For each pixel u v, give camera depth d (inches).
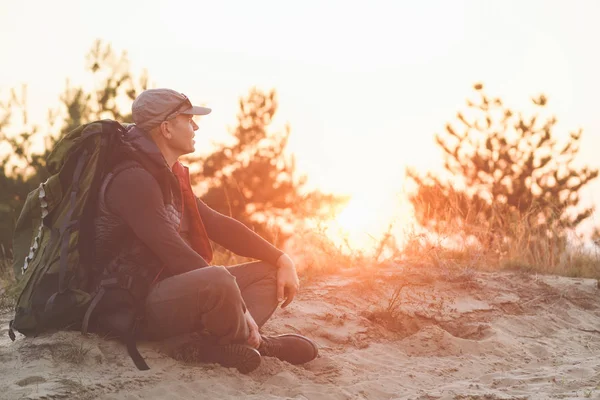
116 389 149.8
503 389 171.3
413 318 232.5
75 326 168.9
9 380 151.2
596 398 155.3
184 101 171.2
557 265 318.3
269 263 183.8
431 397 165.0
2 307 225.0
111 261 163.9
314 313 221.5
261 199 744.3
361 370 189.0
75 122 534.3
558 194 623.5
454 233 313.0
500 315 245.4
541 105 650.8
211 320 161.8
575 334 238.8
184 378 159.6
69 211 162.9
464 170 645.3
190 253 161.8
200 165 794.2
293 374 173.9
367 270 266.1
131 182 160.7
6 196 509.0
